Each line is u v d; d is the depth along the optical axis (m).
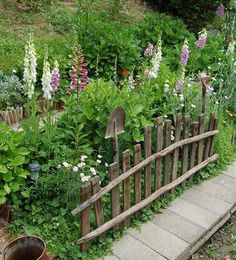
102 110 4.09
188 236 3.61
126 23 9.15
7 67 5.90
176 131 3.96
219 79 6.06
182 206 4.04
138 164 3.54
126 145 4.12
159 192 3.89
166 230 3.67
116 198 3.39
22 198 3.59
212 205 4.09
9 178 3.44
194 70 6.52
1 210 3.51
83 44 6.30
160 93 4.86
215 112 4.83
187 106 4.74
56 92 5.48
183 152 4.16
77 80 3.91
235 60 6.50
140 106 4.23
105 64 6.34
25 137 3.74
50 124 3.82
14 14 8.72
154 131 4.20
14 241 2.91
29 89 3.82
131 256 3.34
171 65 6.59
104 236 3.40
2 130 3.67
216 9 9.65
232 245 3.86
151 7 10.63
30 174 3.57
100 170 3.95
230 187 4.43
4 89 5.33
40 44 6.50
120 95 4.30
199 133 4.32
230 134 5.31
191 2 9.40
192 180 4.45
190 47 6.94
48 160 3.75
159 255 3.37
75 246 3.29
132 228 3.66
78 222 3.46
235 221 4.18
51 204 3.55
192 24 9.66
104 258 3.29
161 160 3.85
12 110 5.16
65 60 5.85
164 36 7.36
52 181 3.56
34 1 9.04
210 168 4.68
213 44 6.88
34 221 3.48
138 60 6.68
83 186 3.05
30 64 3.76
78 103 4.08
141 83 5.13
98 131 4.06
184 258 3.47
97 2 9.91
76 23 6.88
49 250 3.27
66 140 4.07
